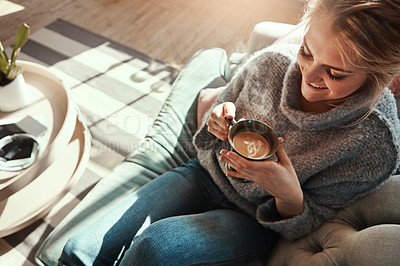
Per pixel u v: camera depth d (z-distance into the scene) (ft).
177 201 3.25
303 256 2.55
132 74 6.09
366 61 1.75
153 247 2.47
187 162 3.83
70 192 4.57
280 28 4.03
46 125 3.89
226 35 7.16
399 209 2.27
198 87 4.38
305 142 2.66
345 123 2.44
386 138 2.27
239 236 2.85
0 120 3.73
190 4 7.81
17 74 3.75
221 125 2.71
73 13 7.09
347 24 1.69
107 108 5.49
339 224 2.56
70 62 6.12
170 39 6.89
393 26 1.62
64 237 3.15
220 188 3.27
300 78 2.66
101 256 2.80
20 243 4.06
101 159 4.90
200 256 2.59
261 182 2.24
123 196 3.45
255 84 3.05
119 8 7.41
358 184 2.47
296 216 2.60
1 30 6.49
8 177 3.37
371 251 2.04
